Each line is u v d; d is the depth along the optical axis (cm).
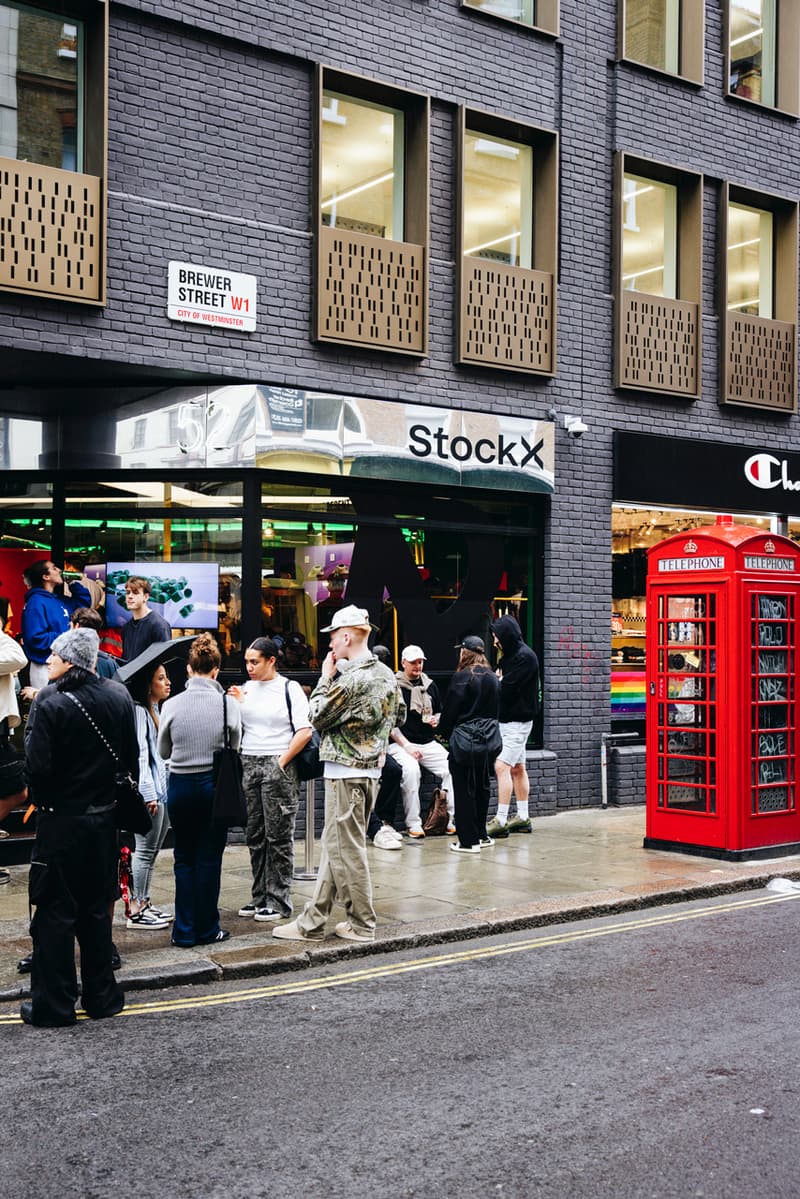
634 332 1381
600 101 1366
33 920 601
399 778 1090
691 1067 521
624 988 654
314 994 652
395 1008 622
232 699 732
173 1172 422
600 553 1355
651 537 1426
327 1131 456
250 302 1085
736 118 1497
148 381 1088
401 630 1209
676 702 1062
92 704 596
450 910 824
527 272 1288
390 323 1173
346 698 733
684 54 1461
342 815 740
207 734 718
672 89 1430
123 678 740
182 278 1042
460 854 1045
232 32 1073
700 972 687
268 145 1105
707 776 1037
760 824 1035
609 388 1370
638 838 1140
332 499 1159
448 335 1233
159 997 648
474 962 720
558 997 639
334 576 1159
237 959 696
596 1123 460
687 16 1460
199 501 1104
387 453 1170
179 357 1041
